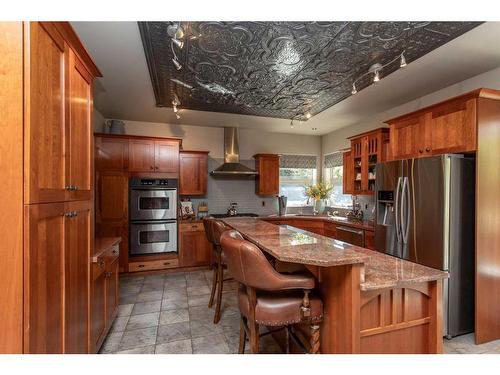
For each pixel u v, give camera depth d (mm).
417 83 2902
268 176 5105
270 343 2137
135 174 3984
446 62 2404
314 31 1922
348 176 4348
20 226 928
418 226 2459
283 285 1348
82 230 1502
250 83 2895
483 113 2178
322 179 5695
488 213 2217
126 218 3904
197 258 4258
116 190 3875
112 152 3875
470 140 2197
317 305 1481
